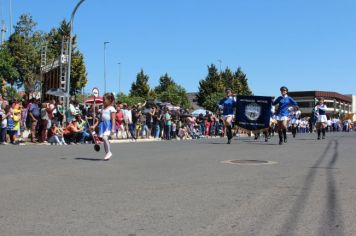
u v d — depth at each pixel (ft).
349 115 374.63
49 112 65.00
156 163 36.29
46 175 29.45
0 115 60.03
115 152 47.14
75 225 16.87
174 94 290.35
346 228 16.43
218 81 277.03
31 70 159.63
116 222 17.30
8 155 43.55
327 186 24.84
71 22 80.59
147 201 21.07
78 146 57.77
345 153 44.24
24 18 161.17
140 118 85.35
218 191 23.50
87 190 23.90
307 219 17.72
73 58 196.03
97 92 80.94
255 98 66.39
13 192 23.36
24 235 15.57
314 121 74.54
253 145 57.16
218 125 105.19
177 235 15.57
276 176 28.53
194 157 41.09
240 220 17.60
